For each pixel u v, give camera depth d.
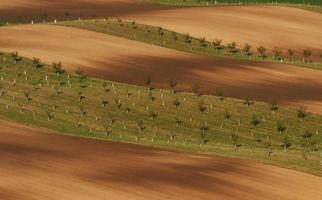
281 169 149.75
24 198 119.94
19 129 174.38
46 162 143.00
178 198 125.19
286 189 136.50
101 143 166.00
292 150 179.50
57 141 164.38
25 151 151.12
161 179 135.25
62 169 138.25
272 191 134.38
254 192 132.50
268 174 145.00
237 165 150.00
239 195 129.88
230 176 140.88
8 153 148.38
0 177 131.00
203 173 141.25
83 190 125.94
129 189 128.12
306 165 155.88
